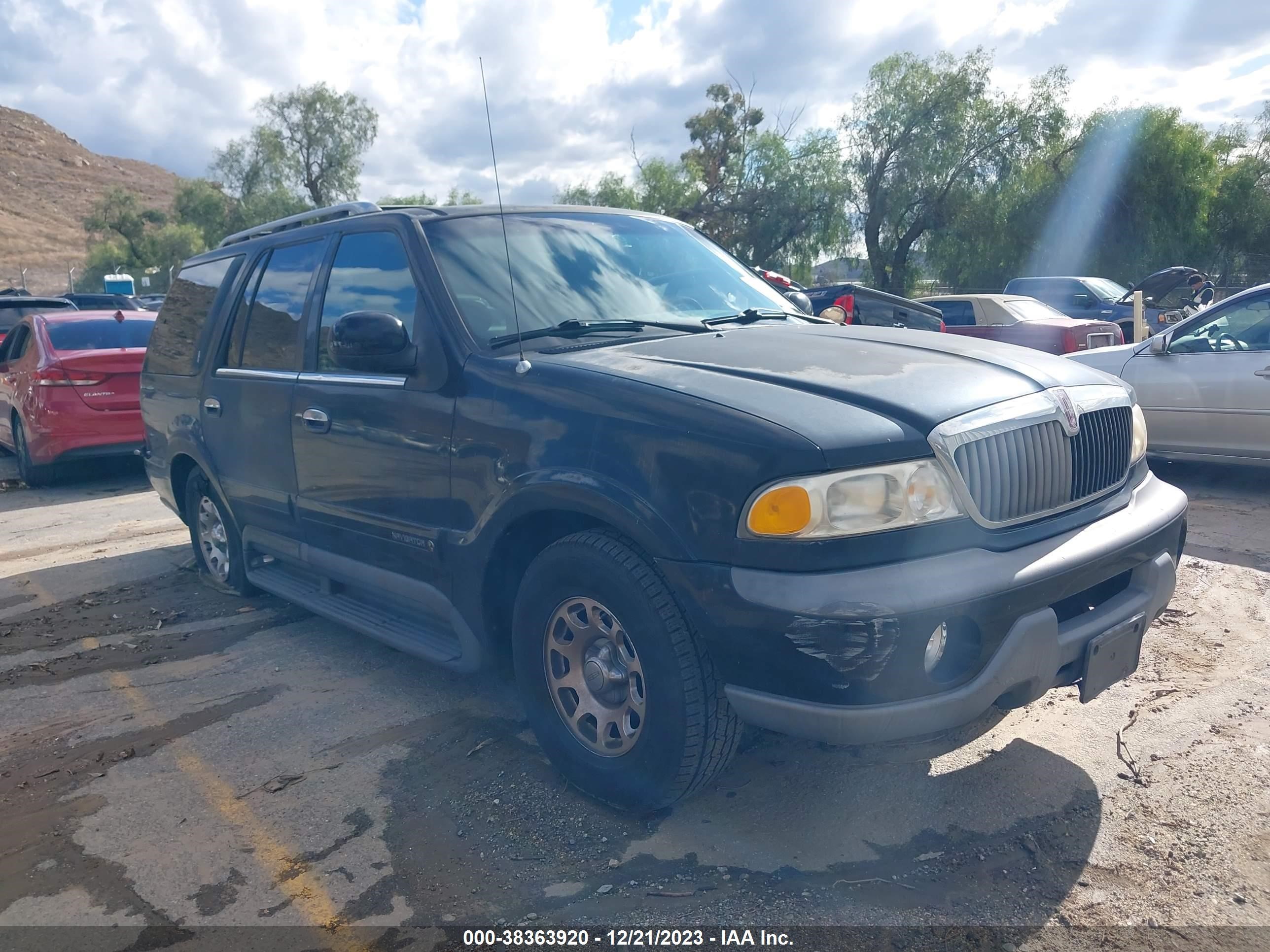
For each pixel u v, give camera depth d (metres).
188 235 54.16
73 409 8.55
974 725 3.44
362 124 53.56
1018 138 34.62
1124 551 2.81
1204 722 3.41
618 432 2.78
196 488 5.33
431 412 3.36
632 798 2.88
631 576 2.72
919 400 2.65
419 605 3.60
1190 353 7.18
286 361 4.23
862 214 37.53
